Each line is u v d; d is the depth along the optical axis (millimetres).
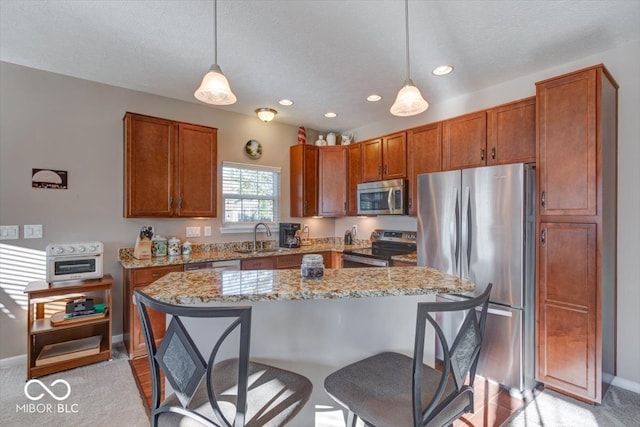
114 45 2344
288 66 2660
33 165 2715
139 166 2986
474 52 2434
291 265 3732
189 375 925
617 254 2318
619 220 2312
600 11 1940
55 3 1870
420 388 961
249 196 4078
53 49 2406
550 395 2191
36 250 2721
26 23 2064
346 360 1486
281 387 1146
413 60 2559
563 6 1896
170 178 3162
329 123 4340
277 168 4297
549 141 2229
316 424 1463
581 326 2074
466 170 2500
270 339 1417
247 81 2957
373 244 4133
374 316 1521
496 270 2311
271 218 4285
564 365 2143
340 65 2643
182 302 1187
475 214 2434
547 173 2232
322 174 4371
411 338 1573
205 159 3391
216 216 3479
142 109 3236
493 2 1862
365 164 4043
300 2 1864
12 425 1868
